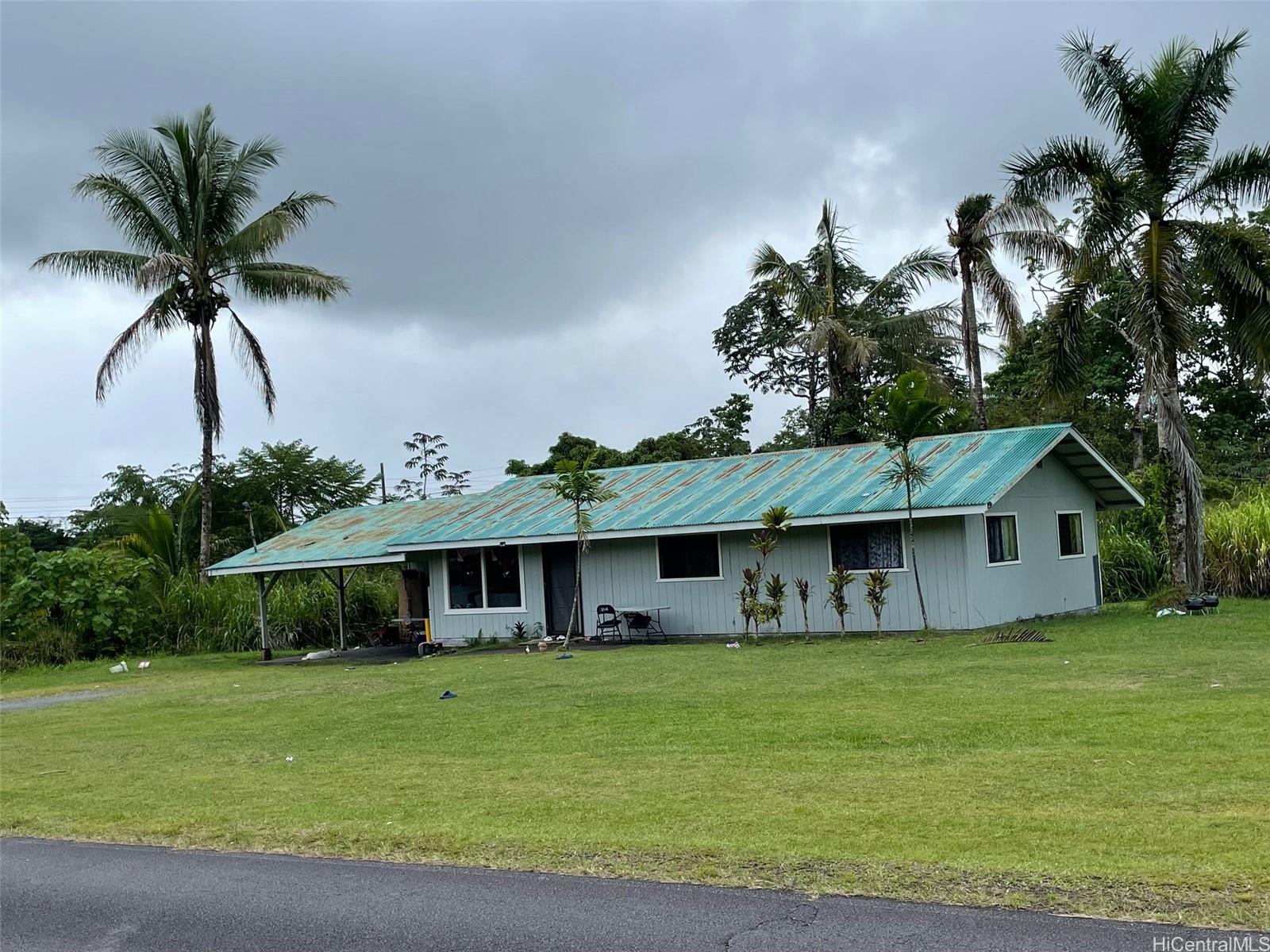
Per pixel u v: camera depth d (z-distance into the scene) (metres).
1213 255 22.56
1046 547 23.75
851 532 22.25
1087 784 8.03
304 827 8.14
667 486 26.38
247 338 33.94
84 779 10.89
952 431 32.47
